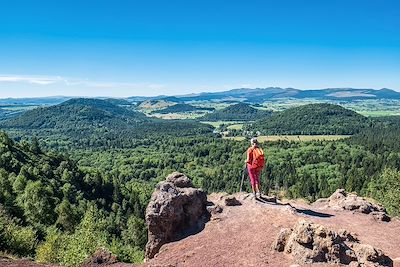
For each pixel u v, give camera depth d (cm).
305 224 1928
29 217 8531
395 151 18338
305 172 16625
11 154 12938
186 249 2177
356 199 2748
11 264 2519
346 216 2512
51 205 10294
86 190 13450
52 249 4197
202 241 2206
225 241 2148
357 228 2286
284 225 2208
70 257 3609
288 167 17862
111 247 3812
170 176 2627
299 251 1861
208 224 2370
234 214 2428
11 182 11062
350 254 1856
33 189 9875
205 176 19362
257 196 2686
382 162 16188
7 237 4478
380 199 6975
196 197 2461
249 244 2070
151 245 2352
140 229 9444
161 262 2092
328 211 2611
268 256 1930
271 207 2461
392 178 7138
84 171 15525
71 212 9400
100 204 12581
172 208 2339
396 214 5656
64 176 12975
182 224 2383
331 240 1864
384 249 2023
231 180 17225
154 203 2358
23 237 4603
